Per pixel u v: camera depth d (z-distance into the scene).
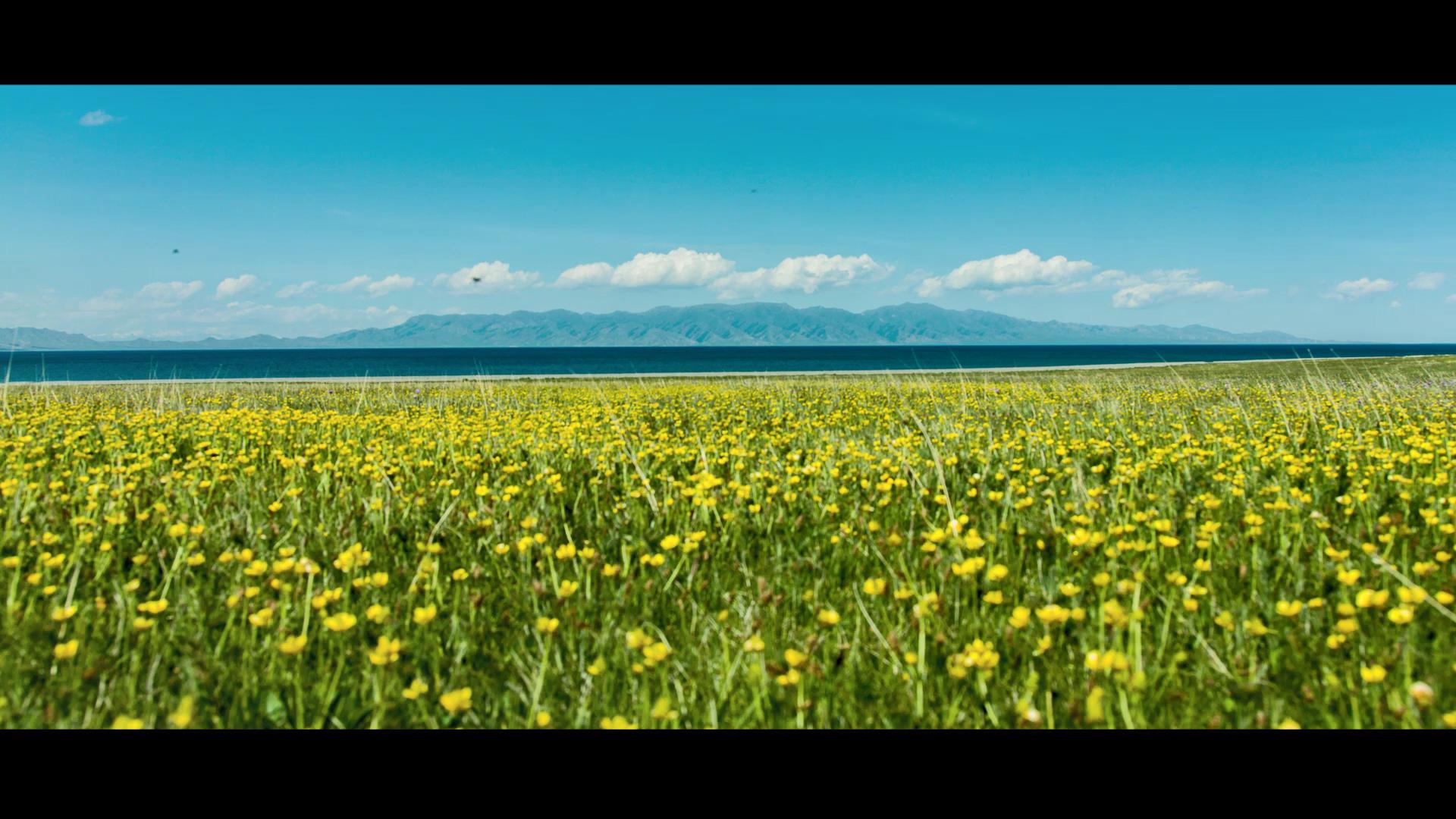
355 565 3.40
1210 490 5.30
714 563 3.73
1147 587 3.24
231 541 4.12
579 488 5.42
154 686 2.56
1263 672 2.56
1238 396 12.95
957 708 2.43
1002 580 3.34
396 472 6.02
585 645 2.84
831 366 103.31
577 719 2.39
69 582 3.39
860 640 2.87
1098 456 6.84
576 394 16.83
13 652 2.68
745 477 5.87
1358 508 4.51
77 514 4.60
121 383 21.64
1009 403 12.68
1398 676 2.49
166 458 6.53
